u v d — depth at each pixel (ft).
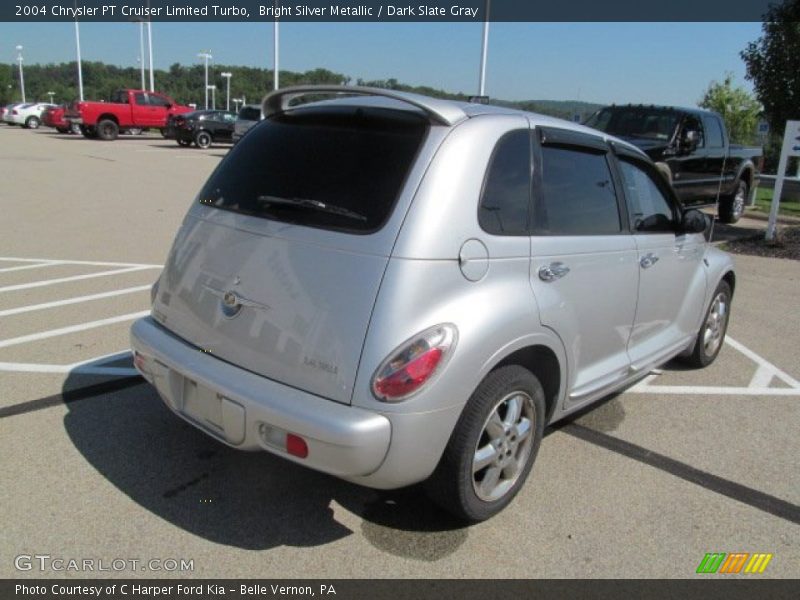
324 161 10.00
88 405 13.78
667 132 35.73
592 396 12.58
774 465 12.98
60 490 10.77
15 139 95.76
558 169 11.35
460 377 9.02
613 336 12.82
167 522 10.14
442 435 9.07
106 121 99.55
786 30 37.58
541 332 10.34
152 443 12.39
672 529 10.73
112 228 34.04
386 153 9.61
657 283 14.06
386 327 8.64
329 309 8.93
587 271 11.55
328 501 10.93
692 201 38.93
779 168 36.86
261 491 11.09
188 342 10.54
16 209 38.29
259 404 8.92
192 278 10.65
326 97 11.46
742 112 110.93
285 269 9.45
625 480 12.14
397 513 10.71
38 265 25.90
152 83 153.99
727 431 14.39
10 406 13.60
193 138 95.71
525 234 10.36
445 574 9.39
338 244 9.16
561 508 11.14
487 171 9.84
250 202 10.41
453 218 9.23
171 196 46.26
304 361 8.98
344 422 8.43
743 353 19.69
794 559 10.13
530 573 9.51
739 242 38.47
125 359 16.39
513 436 10.49
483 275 9.56
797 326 22.70
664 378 17.42
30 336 17.81
